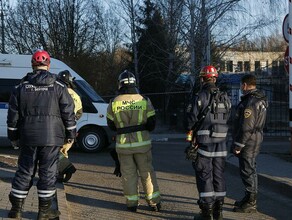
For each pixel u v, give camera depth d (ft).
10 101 18.28
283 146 49.06
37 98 17.99
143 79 113.09
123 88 22.31
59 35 119.96
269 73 99.14
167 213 22.22
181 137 61.72
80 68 106.01
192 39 74.90
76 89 44.14
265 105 22.12
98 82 109.50
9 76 44.50
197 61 75.25
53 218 19.04
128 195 22.41
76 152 44.42
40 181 18.34
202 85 20.79
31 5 123.85
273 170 31.45
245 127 21.57
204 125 20.12
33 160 18.33
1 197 22.24
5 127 44.27
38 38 123.34
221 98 20.31
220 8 73.97
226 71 85.30
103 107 44.62
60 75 29.66
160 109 89.71
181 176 32.22
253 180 22.48
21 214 18.92
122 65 137.28
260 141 22.27
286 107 80.53
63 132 18.62
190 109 20.04
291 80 36.91
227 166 34.50
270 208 23.63
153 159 40.60
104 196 25.57
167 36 84.58
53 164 18.44
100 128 44.24
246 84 22.12
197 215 20.86
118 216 21.59
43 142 17.92
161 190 27.35
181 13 78.02
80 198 25.04
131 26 105.60
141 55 105.50
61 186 26.66
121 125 22.12
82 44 121.39
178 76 88.94
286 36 37.29
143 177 22.25
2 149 45.80
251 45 79.61
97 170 33.86
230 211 22.81
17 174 18.53
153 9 96.37
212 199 20.12
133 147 21.89
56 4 122.62
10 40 124.36
